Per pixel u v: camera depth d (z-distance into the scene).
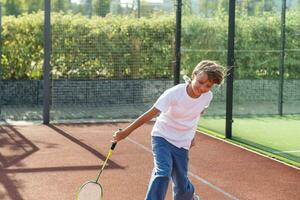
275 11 14.02
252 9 13.95
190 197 4.93
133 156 7.95
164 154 4.72
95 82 13.05
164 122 4.80
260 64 14.07
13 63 13.56
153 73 13.41
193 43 10.96
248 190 6.29
